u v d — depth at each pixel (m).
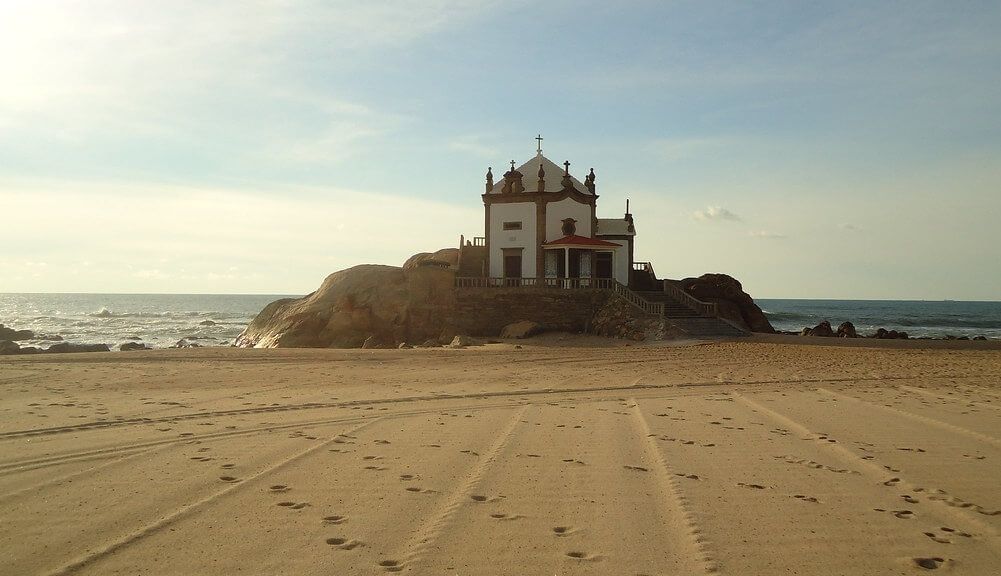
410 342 53.72
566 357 34.94
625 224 61.84
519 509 9.63
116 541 8.30
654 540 8.49
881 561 7.91
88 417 16.64
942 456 12.84
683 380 24.95
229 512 9.38
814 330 60.72
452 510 9.54
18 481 10.86
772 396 20.81
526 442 13.95
